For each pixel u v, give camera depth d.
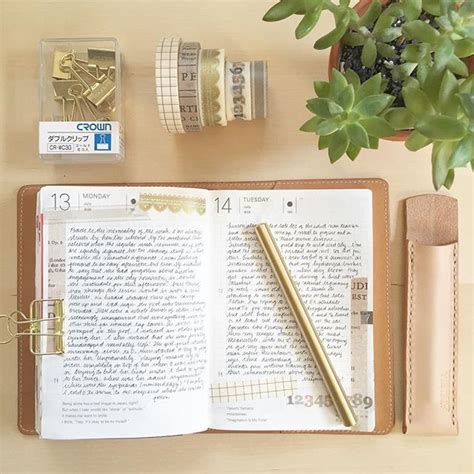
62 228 0.69
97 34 0.74
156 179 0.74
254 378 0.72
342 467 0.73
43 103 0.72
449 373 0.72
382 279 0.72
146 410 0.69
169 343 0.69
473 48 0.50
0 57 0.74
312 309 0.72
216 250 0.72
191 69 0.66
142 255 0.69
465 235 0.73
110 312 0.69
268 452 0.74
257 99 0.69
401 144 0.73
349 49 0.63
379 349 0.72
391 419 0.72
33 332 0.69
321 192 0.72
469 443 0.73
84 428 0.69
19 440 0.74
